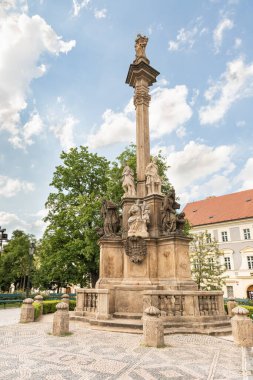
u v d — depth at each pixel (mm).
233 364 6059
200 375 5324
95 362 6078
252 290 39688
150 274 12289
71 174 25906
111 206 14203
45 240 24453
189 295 10453
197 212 49656
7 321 13000
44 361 6129
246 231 42000
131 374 5344
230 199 48219
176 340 8422
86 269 23312
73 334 9078
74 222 23453
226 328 9906
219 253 29312
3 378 5082
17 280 48906
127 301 11703
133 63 17281
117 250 13359
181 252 12289
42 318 14109
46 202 25984
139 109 16266
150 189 14055
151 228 13180
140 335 8938
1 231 25203
